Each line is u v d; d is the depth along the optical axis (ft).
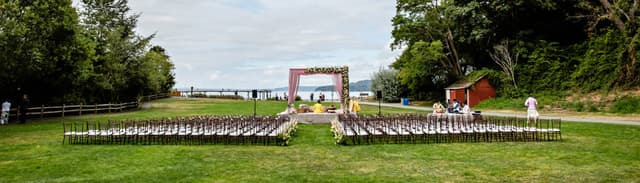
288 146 39.50
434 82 158.10
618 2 104.47
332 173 26.66
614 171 26.58
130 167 29.01
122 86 120.67
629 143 39.47
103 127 58.54
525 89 118.01
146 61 125.90
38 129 56.95
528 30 128.47
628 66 91.71
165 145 40.19
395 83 176.35
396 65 167.12
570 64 114.93
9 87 78.89
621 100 85.81
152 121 47.47
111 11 134.62
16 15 68.69
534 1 120.57
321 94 182.29
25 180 25.22
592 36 118.32
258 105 134.00
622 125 57.82
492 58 132.05
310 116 68.69
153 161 31.30
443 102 149.18
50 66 76.74
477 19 128.77
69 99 94.48
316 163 30.25
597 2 118.11
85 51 83.41
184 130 45.11
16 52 68.08
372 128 46.52
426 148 37.29
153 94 183.42
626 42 94.99
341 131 44.52
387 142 41.55
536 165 28.84
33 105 85.61
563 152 34.32
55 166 29.48
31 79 79.61
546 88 114.83
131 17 141.69
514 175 25.73
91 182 24.61
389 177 25.34
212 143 41.47
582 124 60.08
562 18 128.36
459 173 26.37
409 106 138.21
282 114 68.95
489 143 40.32
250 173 26.81
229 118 53.16
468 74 140.05
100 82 104.68
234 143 41.45
